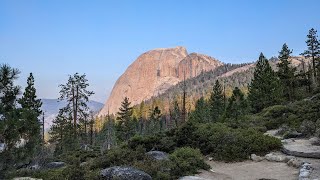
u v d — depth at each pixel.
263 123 29.02
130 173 11.23
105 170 11.77
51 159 25.50
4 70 10.14
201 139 19.77
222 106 58.53
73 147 44.47
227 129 21.50
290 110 31.39
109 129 78.19
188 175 13.39
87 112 46.59
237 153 17.52
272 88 46.50
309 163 13.80
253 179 12.90
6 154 9.70
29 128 10.30
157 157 16.88
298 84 54.28
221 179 13.05
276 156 16.20
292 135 21.28
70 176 11.84
